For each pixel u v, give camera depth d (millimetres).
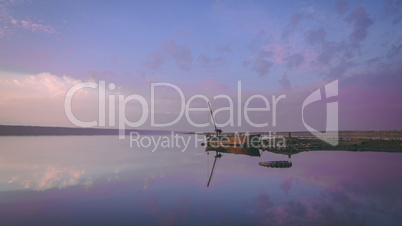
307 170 28156
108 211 13883
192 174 25766
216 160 39031
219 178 23562
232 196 17125
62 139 106125
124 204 15203
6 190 18656
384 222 12109
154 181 22250
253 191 18484
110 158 40500
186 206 14805
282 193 17875
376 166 31234
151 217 12922
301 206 14758
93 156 43156
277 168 29797
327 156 43094
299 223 12016
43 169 28625
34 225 11812
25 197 16703
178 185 20578
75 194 17562
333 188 19328
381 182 21516
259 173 26156
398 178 23219
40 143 77188
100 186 20172
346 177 23750
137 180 22656
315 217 12867
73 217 12898
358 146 57781
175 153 50781
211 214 13359
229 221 12320
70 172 26750
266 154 48375
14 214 13352
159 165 32656
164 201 15883
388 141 58844
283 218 12703
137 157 42438
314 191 18422
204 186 20203
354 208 14336
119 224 11938
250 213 13516
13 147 60875
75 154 46250
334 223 11992
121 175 25141
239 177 24000
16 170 27844
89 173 26250
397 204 15047
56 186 20094
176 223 12039
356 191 18328
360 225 11734
